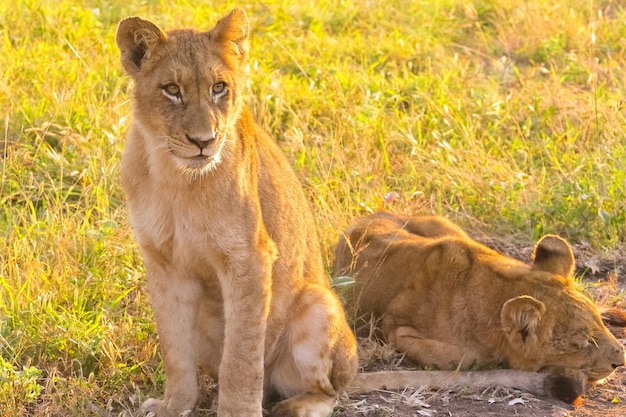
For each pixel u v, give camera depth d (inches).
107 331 344.5
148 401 305.7
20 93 543.5
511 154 530.0
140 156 301.7
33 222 414.0
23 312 352.5
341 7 766.5
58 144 510.3
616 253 457.1
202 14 713.6
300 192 342.3
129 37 296.5
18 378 312.3
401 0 794.2
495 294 366.3
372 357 371.9
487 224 481.1
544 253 375.6
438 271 384.5
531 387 341.1
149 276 309.0
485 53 713.6
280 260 319.9
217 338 328.8
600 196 488.4
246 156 303.1
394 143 543.8
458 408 328.2
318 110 569.9
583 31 729.0
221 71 293.1
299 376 324.2
